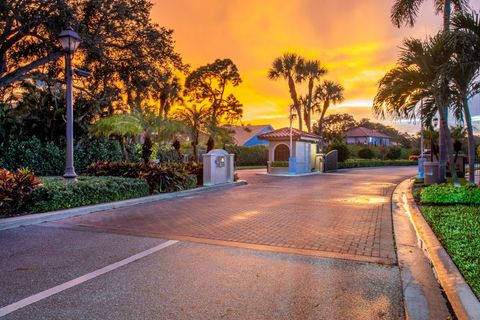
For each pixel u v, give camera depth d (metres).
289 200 10.72
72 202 8.49
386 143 62.62
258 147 36.28
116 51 15.58
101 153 18.00
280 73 31.75
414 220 7.02
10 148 14.87
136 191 10.57
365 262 4.63
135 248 5.32
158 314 3.17
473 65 8.42
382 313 3.20
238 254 4.98
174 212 8.53
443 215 7.27
